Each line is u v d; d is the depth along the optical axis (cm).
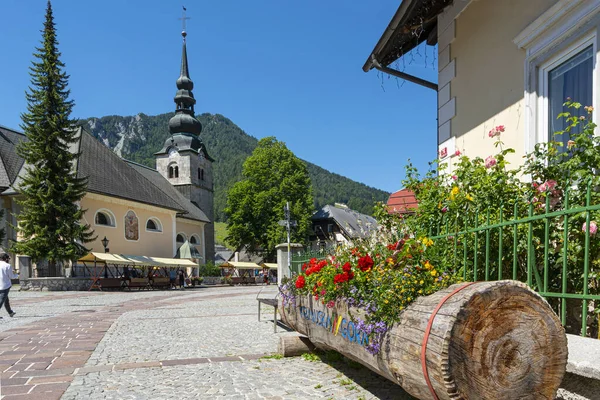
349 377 455
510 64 600
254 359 562
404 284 290
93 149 3625
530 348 226
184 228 4612
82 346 675
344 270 359
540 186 386
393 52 852
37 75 2702
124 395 415
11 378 482
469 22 695
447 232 424
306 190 4778
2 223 3152
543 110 545
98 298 1900
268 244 4547
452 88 738
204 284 3956
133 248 3553
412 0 684
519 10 582
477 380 219
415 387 252
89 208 3148
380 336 292
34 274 2727
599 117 457
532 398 225
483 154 652
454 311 222
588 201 289
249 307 1395
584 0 475
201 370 509
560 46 511
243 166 4834
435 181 549
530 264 334
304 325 488
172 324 952
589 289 348
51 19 2748
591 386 248
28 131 2661
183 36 6256
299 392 411
